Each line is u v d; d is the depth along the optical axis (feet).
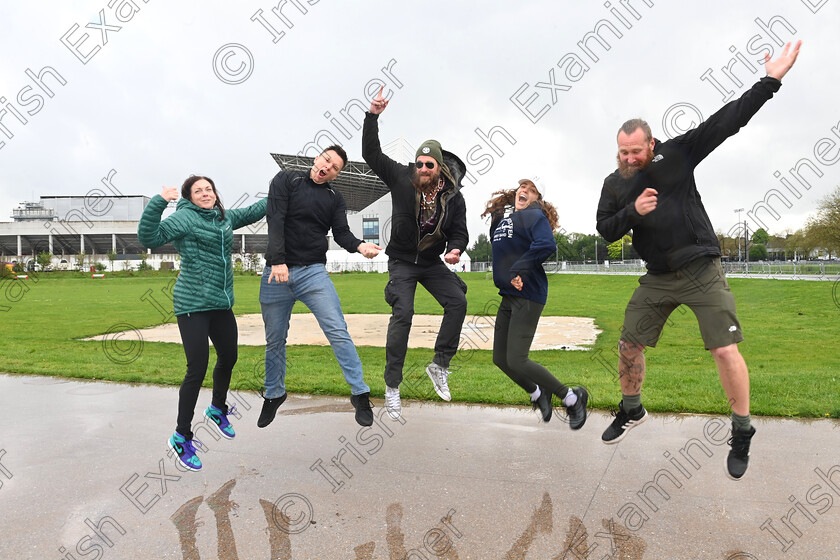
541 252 11.86
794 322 53.78
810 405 16.84
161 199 11.76
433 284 14.01
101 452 12.89
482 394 18.58
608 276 143.84
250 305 75.87
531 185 12.80
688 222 10.63
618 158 10.91
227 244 12.64
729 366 10.46
